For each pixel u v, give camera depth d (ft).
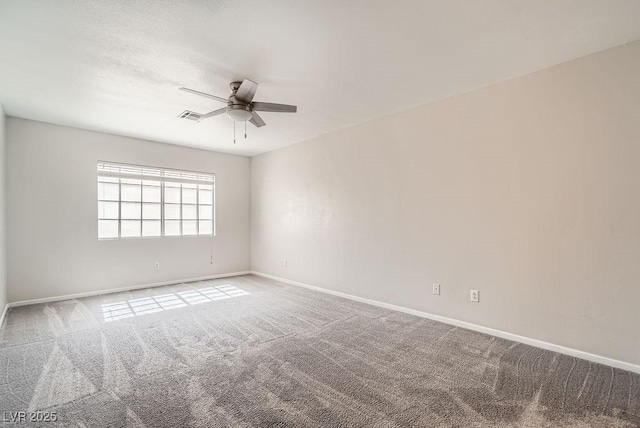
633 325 7.39
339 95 10.56
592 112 7.93
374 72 8.89
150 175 16.44
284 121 13.35
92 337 9.59
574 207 8.21
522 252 9.09
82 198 14.26
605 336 7.75
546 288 8.66
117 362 7.97
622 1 5.96
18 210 12.71
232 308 12.64
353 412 5.96
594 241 7.91
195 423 5.64
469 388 6.76
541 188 8.75
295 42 7.32
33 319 11.17
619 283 7.57
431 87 9.94
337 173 14.65
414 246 11.72
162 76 9.01
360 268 13.62
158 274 16.62
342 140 14.39
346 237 14.26
